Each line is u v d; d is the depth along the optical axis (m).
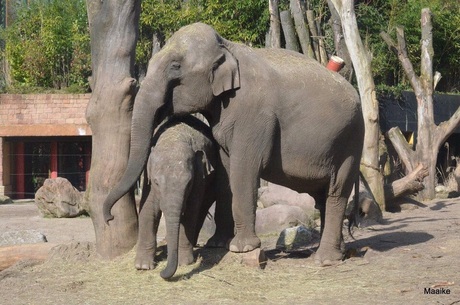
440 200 22.84
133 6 11.39
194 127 10.42
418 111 23.47
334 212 10.95
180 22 28.20
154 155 9.59
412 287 9.50
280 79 10.30
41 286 10.01
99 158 11.23
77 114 30.62
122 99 11.17
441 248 12.09
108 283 9.88
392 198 19.66
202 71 9.90
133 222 11.27
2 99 30.61
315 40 22.31
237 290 9.34
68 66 34.19
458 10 31.08
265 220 15.28
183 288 9.40
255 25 27.30
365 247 12.41
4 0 39.12
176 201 9.38
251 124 10.10
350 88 10.85
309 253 11.78
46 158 31.50
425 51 23.66
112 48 11.28
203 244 11.78
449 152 29.45
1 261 11.73
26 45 34.44
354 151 10.91
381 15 29.12
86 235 16.72
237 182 10.18
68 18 34.56
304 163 10.55
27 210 24.67
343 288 9.48
